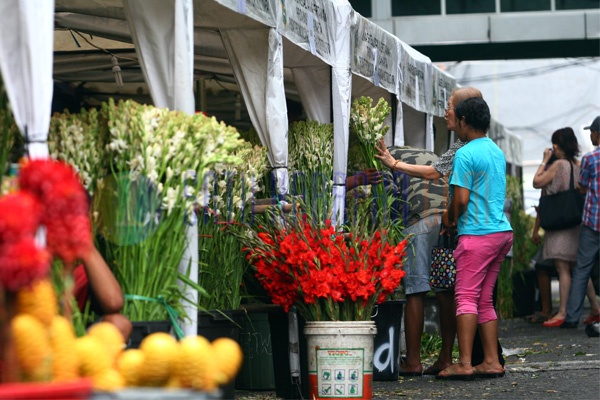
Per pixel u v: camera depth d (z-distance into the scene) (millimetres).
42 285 4168
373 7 24641
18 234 3645
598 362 11047
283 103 8758
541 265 17828
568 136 15883
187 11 6969
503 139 22547
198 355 4215
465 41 24391
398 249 8312
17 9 5480
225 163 6734
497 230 9719
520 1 25844
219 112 14172
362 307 8094
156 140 6133
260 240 8188
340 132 10062
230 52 8805
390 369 9906
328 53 9984
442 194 10594
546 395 8617
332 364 7938
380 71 11453
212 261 7867
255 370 9250
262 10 8258
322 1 9773
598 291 16906
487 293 10039
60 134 6176
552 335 14781
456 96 10172
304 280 8039
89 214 6109
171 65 6969
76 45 11031
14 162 5934
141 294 6277
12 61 5496
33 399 3424
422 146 14297
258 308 8602
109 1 8797
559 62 49781
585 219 14852
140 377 4262
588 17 24125
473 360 10578
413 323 10547
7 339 3814
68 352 4160
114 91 13594
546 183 16000
